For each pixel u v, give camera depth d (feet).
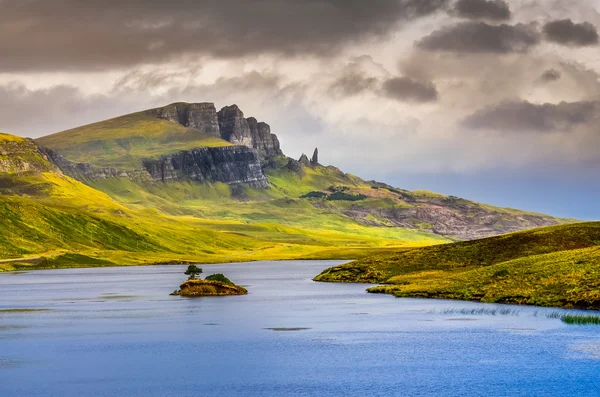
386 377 211.00
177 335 295.48
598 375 209.05
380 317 342.85
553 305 350.23
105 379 211.61
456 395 189.47
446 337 277.64
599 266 383.04
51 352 257.14
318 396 189.88
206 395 192.54
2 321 352.08
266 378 211.82
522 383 200.64
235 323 331.77
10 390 198.70
